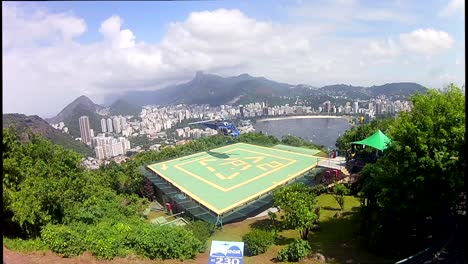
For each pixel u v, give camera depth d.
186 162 42.97
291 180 34.09
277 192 24.16
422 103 18.44
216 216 26.77
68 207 24.36
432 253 16.56
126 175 40.75
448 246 16.89
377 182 19.27
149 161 46.00
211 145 54.19
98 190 30.78
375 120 40.62
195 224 25.00
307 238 21.77
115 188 38.59
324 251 19.47
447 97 18.41
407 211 18.33
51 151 31.88
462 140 16.34
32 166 26.70
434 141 17.08
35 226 21.83
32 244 19.22
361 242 20.25
